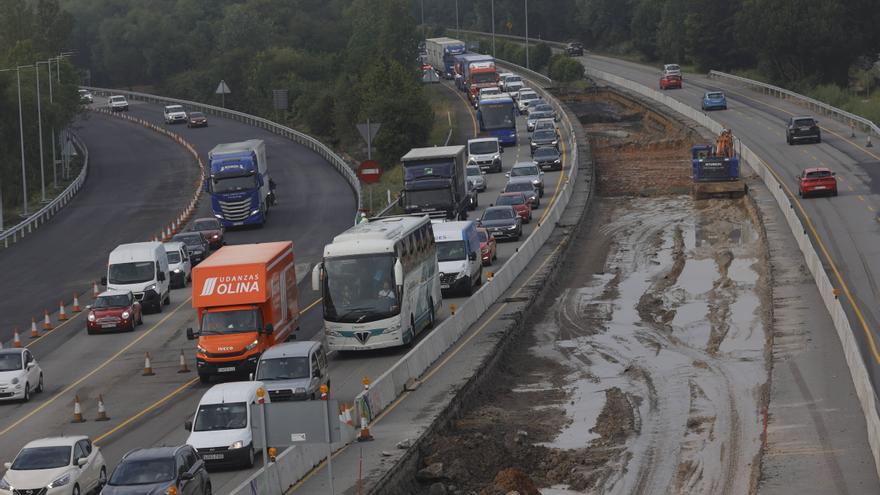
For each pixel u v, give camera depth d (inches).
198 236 5408.5
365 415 2677.2
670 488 2491.4
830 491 2306.8
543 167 7342.5
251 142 6427.2
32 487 2212.1
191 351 3769.7
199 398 3117.6
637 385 3373.5
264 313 3284.9
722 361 3560.5
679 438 2854.3
